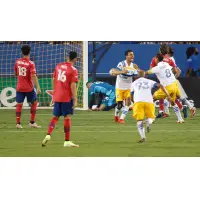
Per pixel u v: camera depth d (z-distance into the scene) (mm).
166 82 51188
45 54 69000
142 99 40062
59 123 53375
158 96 51531
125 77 52500
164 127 49500
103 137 42969
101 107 66625
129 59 52219
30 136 43594
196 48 69625
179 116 53250
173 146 38781
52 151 36688
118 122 53688
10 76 69188
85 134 44719
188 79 69625
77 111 66000
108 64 69062
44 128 48969
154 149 37531
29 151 36625
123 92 52969
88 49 69125
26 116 60156
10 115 60969
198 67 69750
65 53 68875
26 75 48500
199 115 61188
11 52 69000
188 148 37969
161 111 55750
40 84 69375
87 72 67562
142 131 40156
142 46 69188
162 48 53531
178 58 69750
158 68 50938
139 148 37906
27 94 48844
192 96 69812
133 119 56875
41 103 69625
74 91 37781
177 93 53312
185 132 46000
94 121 54562
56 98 38125
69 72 37719
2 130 47406
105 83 66125
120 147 38312
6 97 69188
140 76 40688
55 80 38219
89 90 68562
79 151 36688
